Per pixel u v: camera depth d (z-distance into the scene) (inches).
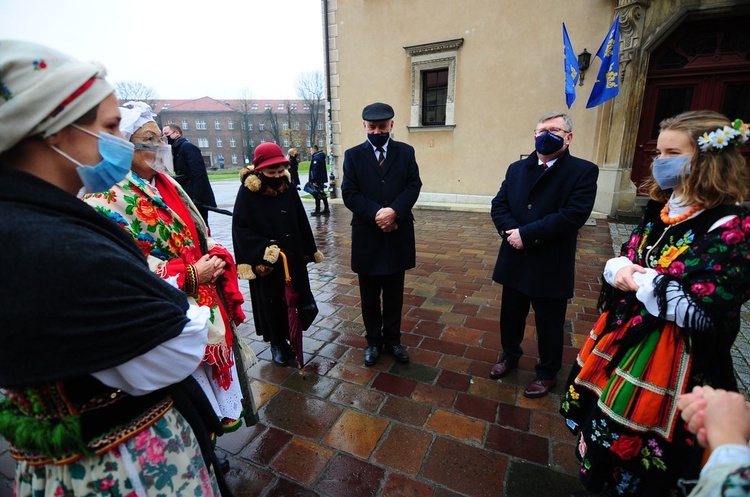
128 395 33.2
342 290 158.4
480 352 110.0
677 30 259.3
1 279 24.6
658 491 48.8
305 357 108.8
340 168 415.8
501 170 334.3
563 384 94.8
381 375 100.0
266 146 93.4
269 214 95.7
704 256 42.4
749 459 28.2
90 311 27.0
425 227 278.8
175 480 36.2
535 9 294.7
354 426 82.1
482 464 71.9
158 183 59.1
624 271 50.0
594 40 280.8
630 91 265.7
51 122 27.3
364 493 66.4
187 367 34.8
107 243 29.6
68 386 29.8
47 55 27.3
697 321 42.6
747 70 246.5
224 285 63.2
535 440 77.4
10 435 30.2
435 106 357.1
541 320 88.0
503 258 92.4
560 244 83.4
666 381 46.4
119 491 32.5
